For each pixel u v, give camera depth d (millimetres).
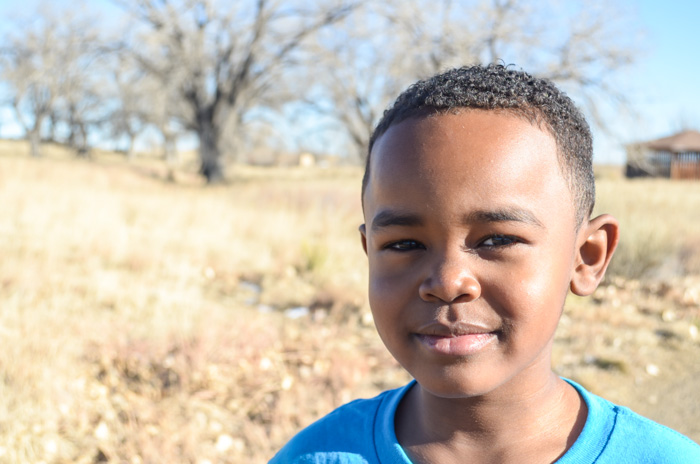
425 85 730
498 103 694
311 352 4668
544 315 686
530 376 764
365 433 875
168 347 4453
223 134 33812
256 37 32250
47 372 3830
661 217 11867
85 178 21500
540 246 681
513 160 669
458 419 785
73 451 3254
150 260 7477
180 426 3551
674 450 749
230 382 4109
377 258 726
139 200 13719
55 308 5207
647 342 5133
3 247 7332
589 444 755
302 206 14758
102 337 4617
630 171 42000
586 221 803
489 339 673
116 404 3736
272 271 7625
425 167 670
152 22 30641
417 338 700
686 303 6387
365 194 819
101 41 32375
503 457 768
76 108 51938
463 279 656
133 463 3098
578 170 761
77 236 8453
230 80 33500
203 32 31719
